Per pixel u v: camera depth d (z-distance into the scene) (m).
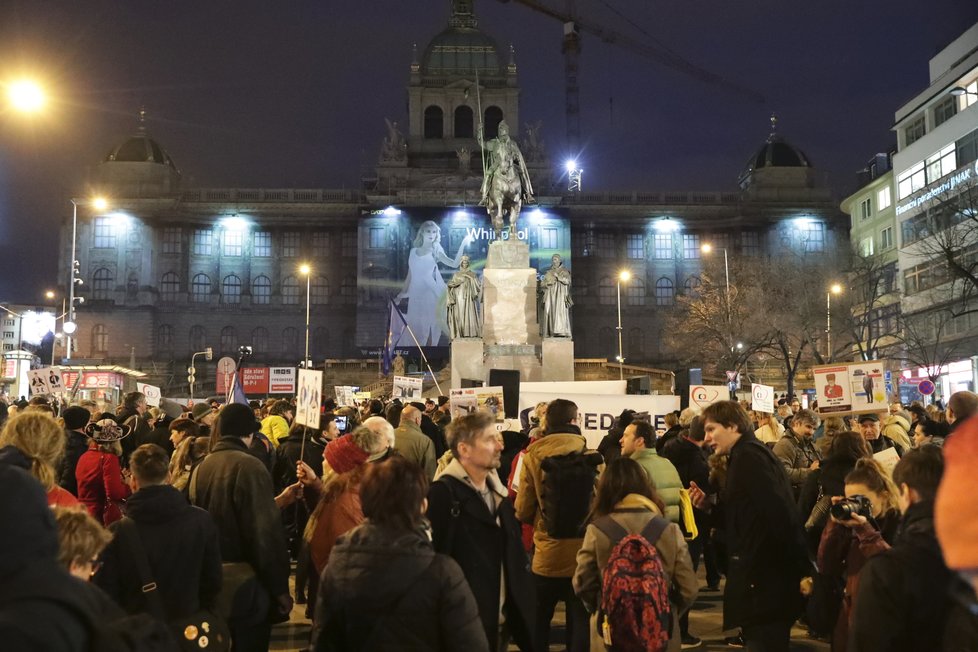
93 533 4.08
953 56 60.62
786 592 6.51
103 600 3.04
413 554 4.41
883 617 4.27
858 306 70.19
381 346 100.06
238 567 6.73
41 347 100.25
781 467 6.79
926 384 37.84
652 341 108.81
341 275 109.88
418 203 104.75
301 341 108.62
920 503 4.51
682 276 109.75
